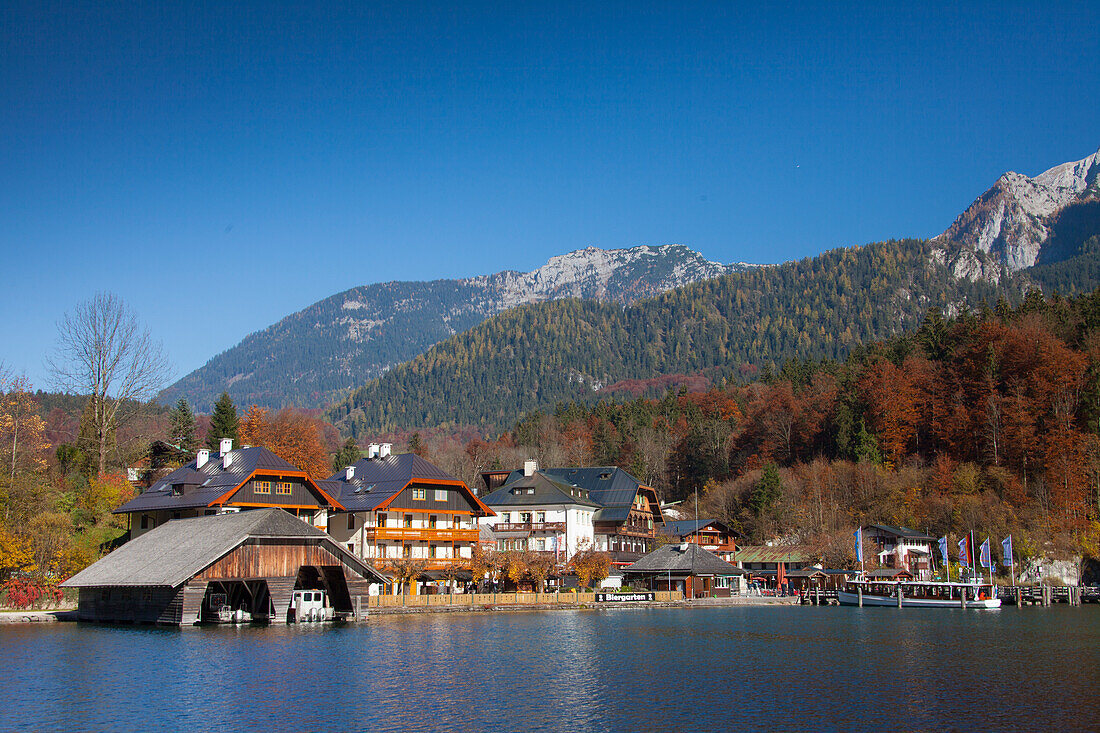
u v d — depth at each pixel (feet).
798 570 460.14
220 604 258.78
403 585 326.44
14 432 352.90
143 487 371.15
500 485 495.00
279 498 313.32
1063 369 477.36
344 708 141.79
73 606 273.75
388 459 367.04
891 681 171.22
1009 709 145.38
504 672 177.06
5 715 134.21
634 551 460.55
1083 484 442.50
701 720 137.28
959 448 501.97
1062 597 414.41
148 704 141.79
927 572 456.86
